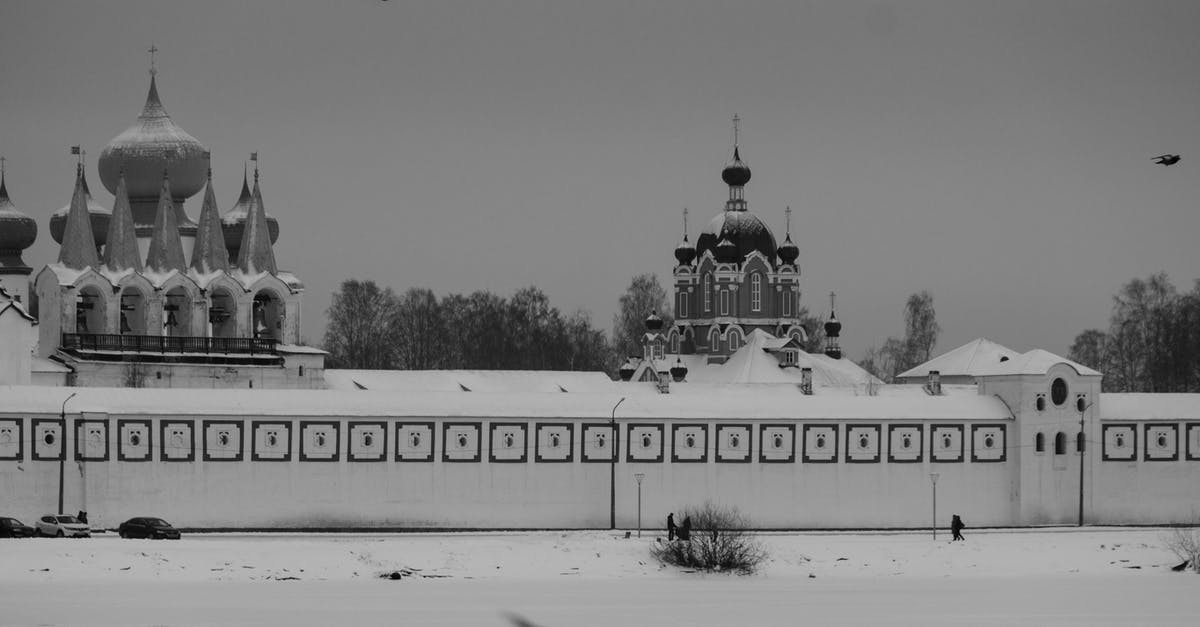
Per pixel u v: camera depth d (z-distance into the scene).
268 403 189.88
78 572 153.12
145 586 149.88
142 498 185.00
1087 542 181.38
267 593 149.00
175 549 161.12
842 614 146.38
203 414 187.00
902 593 155.75
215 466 187.25
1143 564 171.62
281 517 188.75
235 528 187.25
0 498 181.12
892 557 171.88
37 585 148.88
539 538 179.88
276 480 189.00
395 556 163.62
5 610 140.25
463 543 169.88
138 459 185.00
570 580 158.75
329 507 190.25
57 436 183.00
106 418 184.12
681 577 161.88
